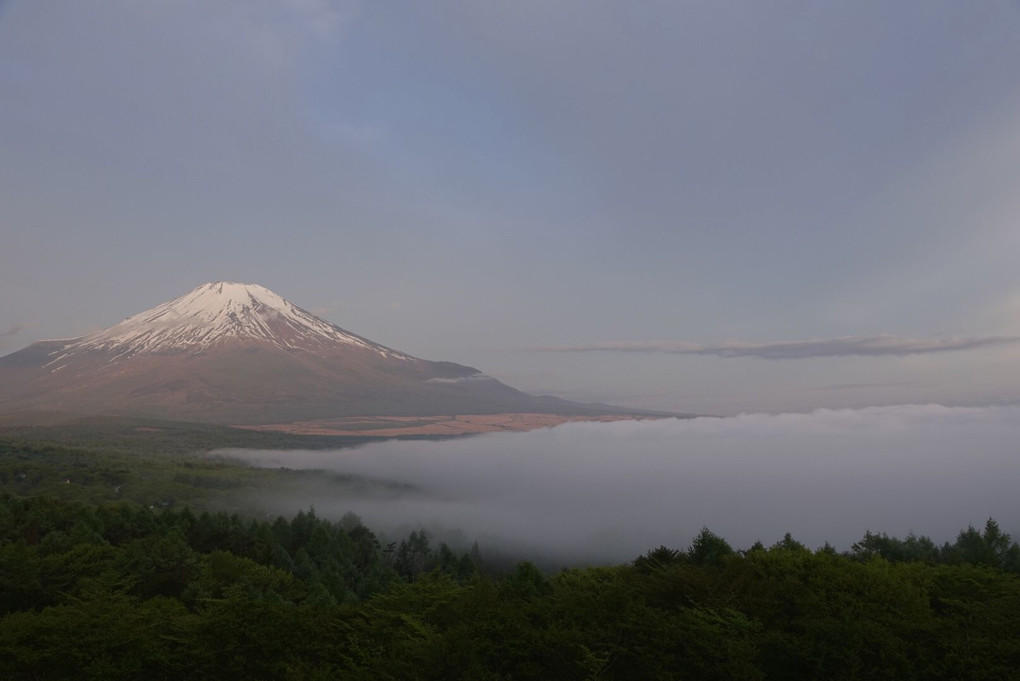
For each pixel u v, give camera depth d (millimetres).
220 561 53625
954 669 21953
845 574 28609
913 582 29828
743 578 28984
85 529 55156
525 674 22828
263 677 24609
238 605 27109
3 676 24188
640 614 25047
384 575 67938
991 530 54656
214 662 24844
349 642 26250
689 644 23141
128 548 50656
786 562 30094
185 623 26516
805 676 22719
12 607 38906
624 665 23141
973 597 29031
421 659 23250
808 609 25891
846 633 22828
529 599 30125
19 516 65250
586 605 26688
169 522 79375
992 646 22531
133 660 24469
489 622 25047
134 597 38812
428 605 30375
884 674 22000
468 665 22594
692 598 28438
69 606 31219
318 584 54906
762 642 23812
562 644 23156
